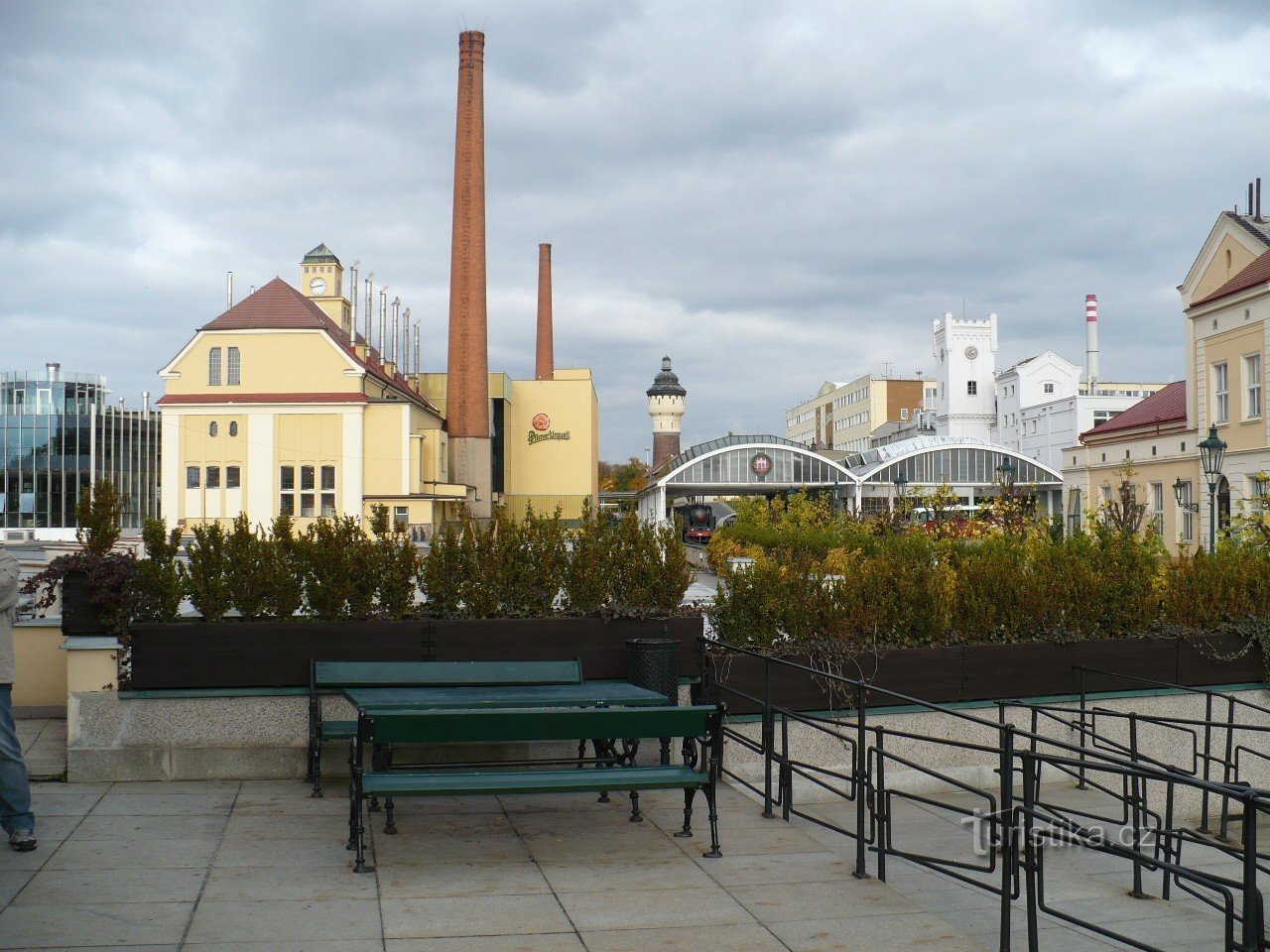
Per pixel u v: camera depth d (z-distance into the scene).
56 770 9.00
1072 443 90.12
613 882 6.66
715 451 65.81
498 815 8.20
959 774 10.45
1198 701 11.23
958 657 10.48
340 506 54.84
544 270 83.38
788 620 10.21
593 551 9.98
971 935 6.43
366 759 9.06
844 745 10.06
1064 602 11.03
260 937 5.54
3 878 6.42
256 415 55.12
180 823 7.70
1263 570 11.87
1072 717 10.88
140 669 8.94
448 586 9.76
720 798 9.01
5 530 70.69
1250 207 42.59
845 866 7.17
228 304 59.78
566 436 71.50
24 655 10.81
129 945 5.37
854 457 75.69
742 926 5.93
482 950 5.46
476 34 60.31
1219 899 7.84
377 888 6.40
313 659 9.05
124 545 10.74
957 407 111.50
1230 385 36.16
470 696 8.12
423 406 61.72
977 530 28.19
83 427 86.06
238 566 9.29
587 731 6.93
